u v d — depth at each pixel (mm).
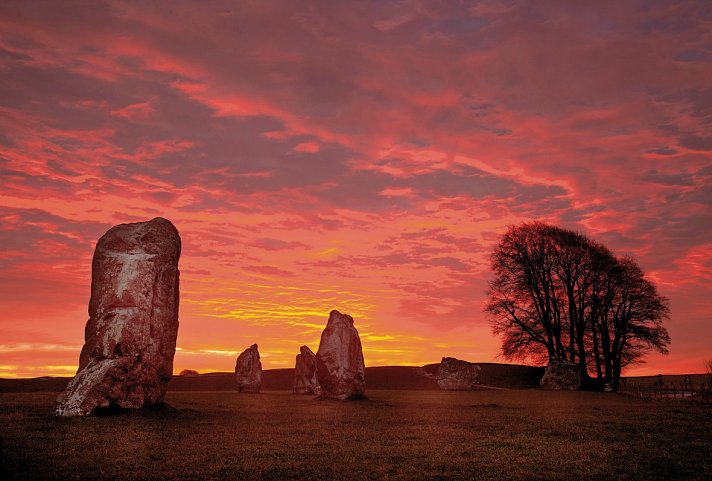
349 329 42375
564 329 66375
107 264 27641
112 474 14844
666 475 15508
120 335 26547
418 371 77938
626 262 67375
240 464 16250
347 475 15117
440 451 18484
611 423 26172
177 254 29578
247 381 52031
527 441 20609
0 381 52656
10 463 15617
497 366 82188
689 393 52188
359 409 32688
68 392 25219
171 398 39969
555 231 66875
